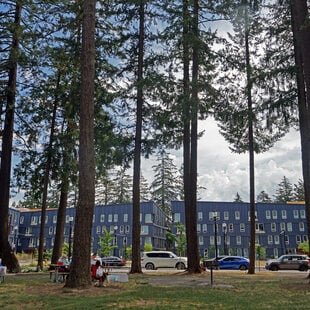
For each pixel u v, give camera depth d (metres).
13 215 69.38
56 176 23.36
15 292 10.30
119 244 64.50
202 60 20.19
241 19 20.17
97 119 21.62
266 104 16.20
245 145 25.23
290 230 67.31
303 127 15.70
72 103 22.89
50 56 21.64
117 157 20.44
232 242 65.69
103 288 10.95
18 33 19.86
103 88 21.83
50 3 20.66
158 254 30.75
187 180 21.47
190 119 18.70
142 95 21.02
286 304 8.39
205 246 65.19
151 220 63.03
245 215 67.12
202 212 66.81
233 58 20.34
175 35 19.22
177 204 65.06
